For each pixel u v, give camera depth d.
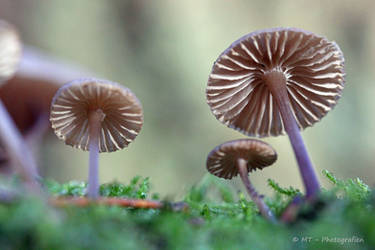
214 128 0.75
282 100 0.21
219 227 0.19
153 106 0.75
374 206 0.19
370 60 0.88
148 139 0.73
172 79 0.77
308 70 0.22
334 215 0.19
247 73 0.21
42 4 0.66
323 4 0.88
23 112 0.39
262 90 0.22
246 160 0.21
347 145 0.77
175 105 0.76
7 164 0.27
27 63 0.36
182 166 0.72
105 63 0.72
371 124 0.80
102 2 0.74
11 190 0.19
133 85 0.75
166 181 0.70
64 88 0.20
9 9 0.62
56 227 0.18
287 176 0.68
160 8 0.80
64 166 0.61
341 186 0.20
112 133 0.22
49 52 0.65
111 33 0.74
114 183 0.23
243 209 0.21
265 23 0.85
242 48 0.20
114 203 0.20
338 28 0.88
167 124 0.75
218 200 0.25
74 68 0.42
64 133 0.21
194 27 0.81
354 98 0.84
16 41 0.25
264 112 0.23
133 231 0.18
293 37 0.20
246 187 0.21
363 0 0.88
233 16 0.84
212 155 0.21
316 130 0.77
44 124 0.40
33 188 0.20
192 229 0.19
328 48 0.21
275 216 0.20
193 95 0.77
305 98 0.22
